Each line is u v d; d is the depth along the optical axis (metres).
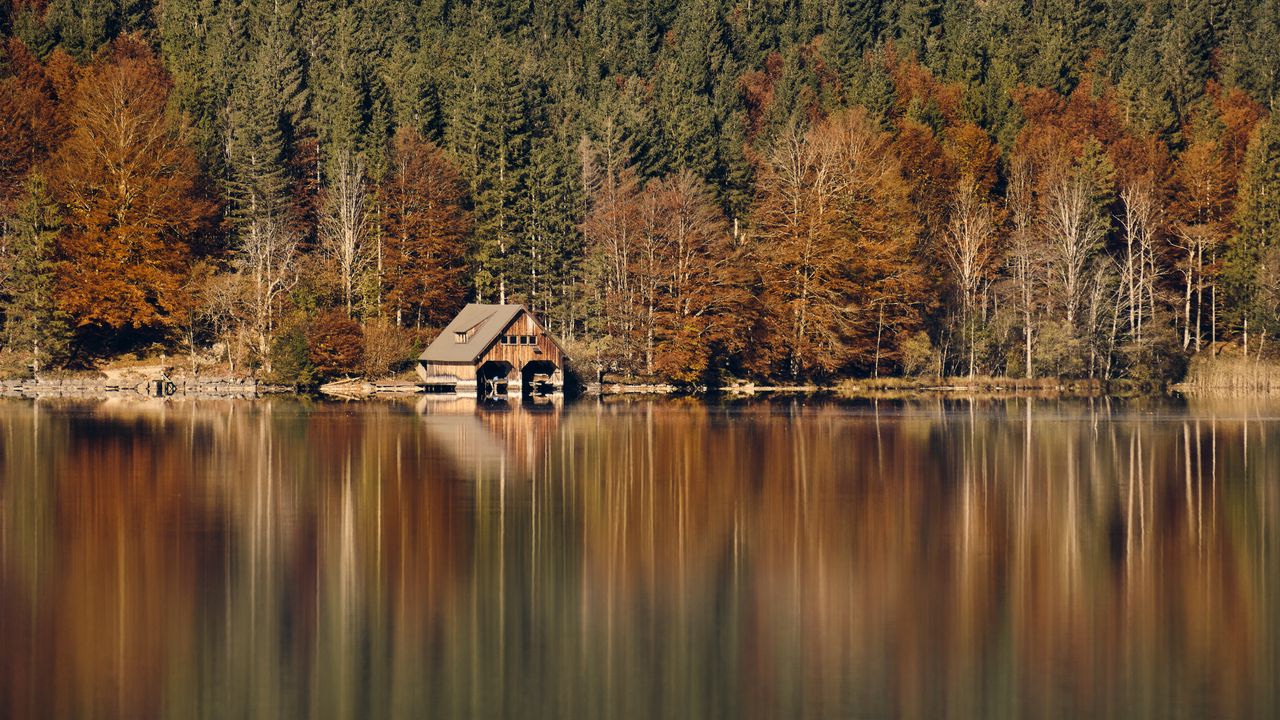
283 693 29.64
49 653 32.09
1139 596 37.78
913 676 30.88
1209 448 71.38
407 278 129.25
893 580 39.50
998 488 56.62
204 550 42.72
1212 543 44.88
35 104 133.88
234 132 140.62
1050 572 40.50
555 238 136.50
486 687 30.11
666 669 31.33
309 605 36.34
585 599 37.12
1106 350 123.81
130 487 55.03
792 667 31.48
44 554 41.94
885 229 126.75
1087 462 65.06
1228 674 30.98
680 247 121.56
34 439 72.88
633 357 124.06
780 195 129.50
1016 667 31.53
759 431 80.75
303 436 76.00
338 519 48.19
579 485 56.78
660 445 72.44
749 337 124.44
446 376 118.88
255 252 121.44
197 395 113.81
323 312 122.94
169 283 118.50
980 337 126.75
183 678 30.53
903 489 56.06
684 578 39.53
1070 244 122.06
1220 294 134.00
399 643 33.06
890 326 128.88
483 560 41.69
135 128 123.75
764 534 46.12
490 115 141.50
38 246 114.50
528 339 116.75
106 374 117.88
